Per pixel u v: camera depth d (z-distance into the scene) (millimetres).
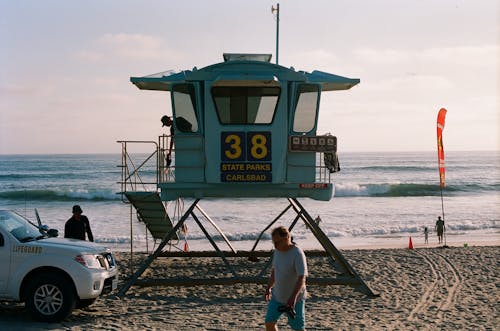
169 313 11164
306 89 12719
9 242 10109
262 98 12477
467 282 14789
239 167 12477
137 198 13438
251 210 48719
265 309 11609
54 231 11547
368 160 163125
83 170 104875
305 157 12742
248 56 13242
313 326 10133
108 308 11500
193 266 16891
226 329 9914
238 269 16516
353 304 12125
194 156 12727
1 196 57688
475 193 68312
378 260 18438
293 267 7160
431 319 10766
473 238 34031
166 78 12664
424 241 32500
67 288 10000
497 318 10875
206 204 52938
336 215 46188
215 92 12461
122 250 27922
